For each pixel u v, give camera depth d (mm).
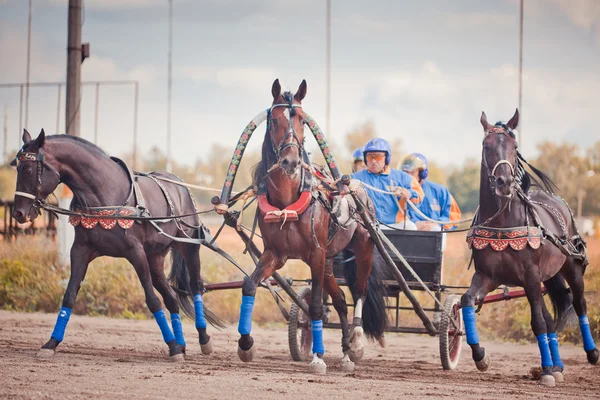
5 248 24156
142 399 8844
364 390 9969
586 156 78562
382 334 13938
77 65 24562
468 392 10188
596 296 18812
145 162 102688
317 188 11773
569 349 16984
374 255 13734
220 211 11641
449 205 16719
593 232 54906
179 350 12539
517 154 11836
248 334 11820
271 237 11688
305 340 14219
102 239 12172
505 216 11531
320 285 11844
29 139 12391
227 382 10086
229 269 22828
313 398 9211
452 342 13773
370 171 15594
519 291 13914
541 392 10562
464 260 23344
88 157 12195
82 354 12781
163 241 13148
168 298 13539
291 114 11445
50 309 21016
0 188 70062
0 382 9531
